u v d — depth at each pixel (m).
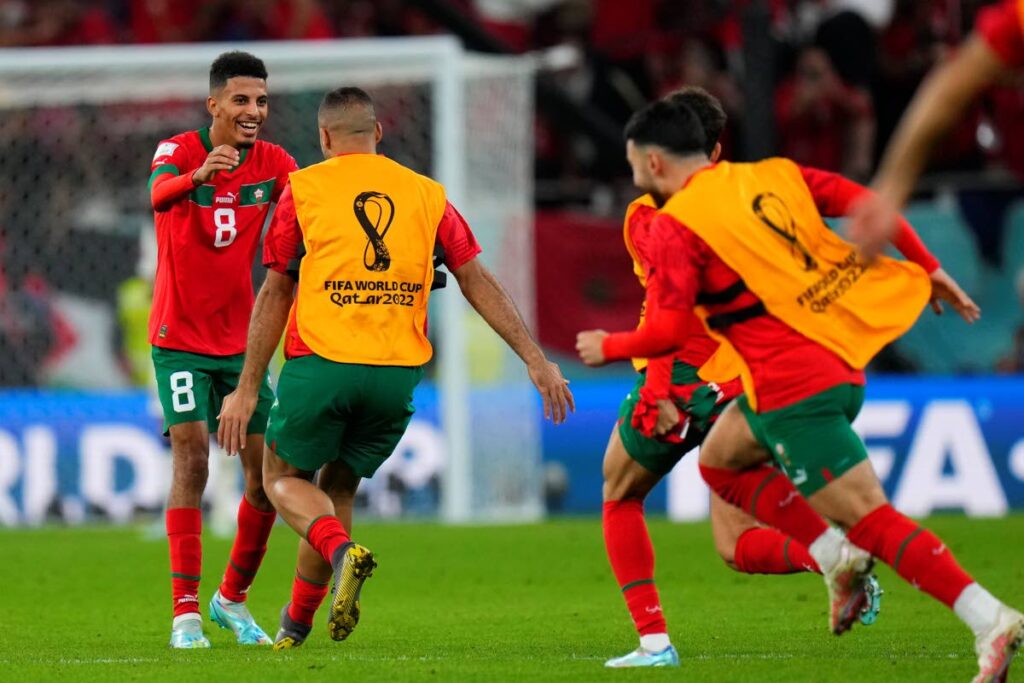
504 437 47.56
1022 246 51.75
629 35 61.69
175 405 22.23
